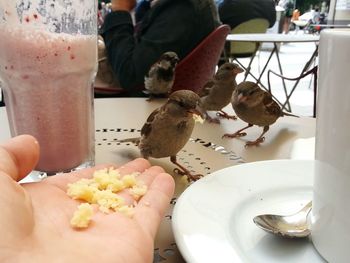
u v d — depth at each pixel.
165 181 0.20
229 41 1.11
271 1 1.37
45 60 0.23
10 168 0.15
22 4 0.22
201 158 0.29
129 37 0.75
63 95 0.24
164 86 0.58
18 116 0.25
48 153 0.25
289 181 0.20
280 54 2.15
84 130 0.26
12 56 0.23
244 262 0.14
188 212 0.17
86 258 0.14
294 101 1.32
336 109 0.13
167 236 0.18
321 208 0.15
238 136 0.34
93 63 0.26
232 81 0.42
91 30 0.25
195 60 0.63
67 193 0.18
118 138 0.33
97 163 0.28
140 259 0.15
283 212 0.18
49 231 0.15
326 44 0.13
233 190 0.19
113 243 0.15
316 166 0.15
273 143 0.32
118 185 0.19
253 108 0.34
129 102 0.45
